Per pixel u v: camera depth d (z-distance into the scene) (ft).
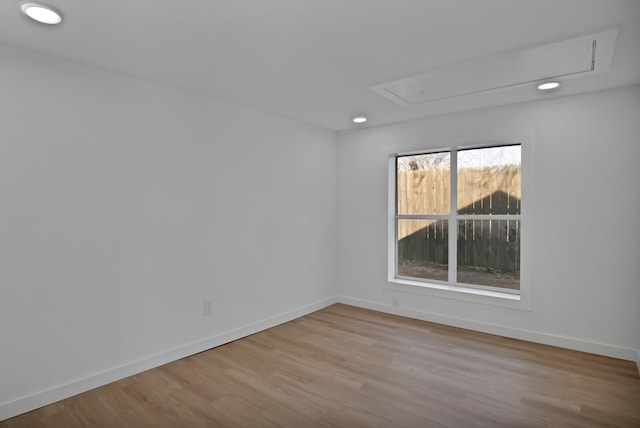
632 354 9.84
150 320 9.52
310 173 14.44
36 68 7.62
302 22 6.43
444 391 8.30
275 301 13.03
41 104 7.69
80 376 8.25
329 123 14.19
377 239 14.65
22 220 7.45
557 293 10.85
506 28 6.60
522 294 11.38
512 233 12.14
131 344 9.14
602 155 10.16
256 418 7.29
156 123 9.62
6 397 7.25
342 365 9.68
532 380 8.79
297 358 10.16
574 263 10.59
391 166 14.43
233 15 6.18
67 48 7.50
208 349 10.82
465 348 10.79
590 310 10.40
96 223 8.52
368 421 7.17
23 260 7.47
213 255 11.00
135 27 6.62
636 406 7.63
